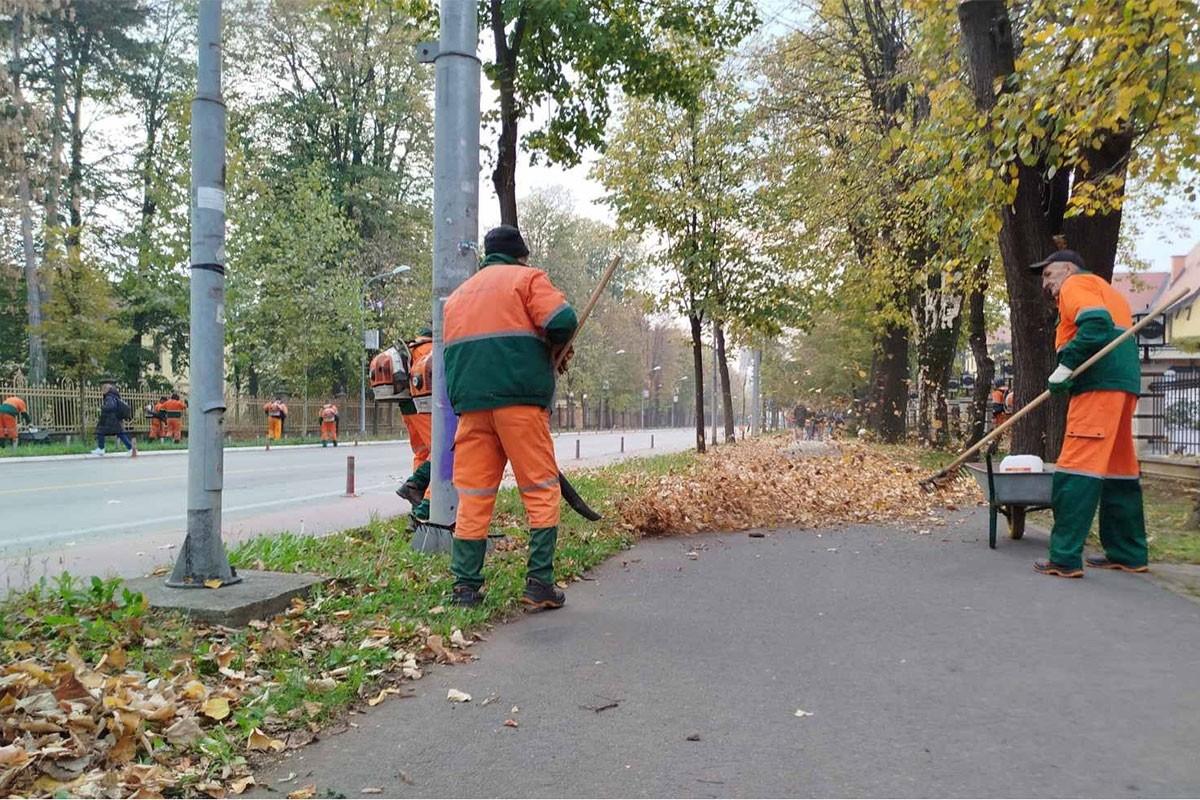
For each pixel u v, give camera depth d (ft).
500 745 10.18
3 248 96.22
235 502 39.52
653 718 10.90
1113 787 8.80
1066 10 27.86
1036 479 21.65
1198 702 11.04
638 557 21.94
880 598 16.87
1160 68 23.99
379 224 139.03
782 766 9.45
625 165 67.51
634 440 148.87
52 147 105.50
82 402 89.97
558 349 16.63
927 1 32.35
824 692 11.69
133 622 13.94
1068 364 18.19
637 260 72.49
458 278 21.65
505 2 32.32
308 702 11.29
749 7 38.52
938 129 30.32
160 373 149.28
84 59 114.52
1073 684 11.77
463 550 16.29
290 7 119.24
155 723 10.48
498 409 16.06
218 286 16.84
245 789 9.19
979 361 67.05
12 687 10.89
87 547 26.11
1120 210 31.71
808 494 31.81
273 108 131.64
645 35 37.96
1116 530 19.35
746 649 13.66
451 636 14.17
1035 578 18.39
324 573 18.88
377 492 44.57
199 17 16.87
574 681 12.32
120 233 119.65
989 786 8.87
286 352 117.80
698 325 71.46
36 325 94.53
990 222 28.37
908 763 9.45
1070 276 19.20
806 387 119.65
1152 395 45.29
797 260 67.92
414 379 23.68
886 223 61.41
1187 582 17.94
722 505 27.66
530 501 16.42
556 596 16.49
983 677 12.14
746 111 66.18
